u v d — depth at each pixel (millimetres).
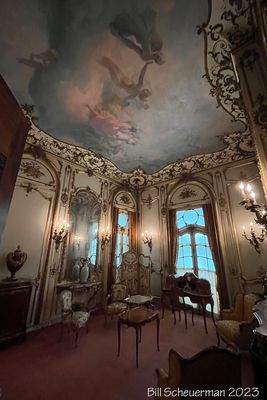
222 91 3875
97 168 6848
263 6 2035
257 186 5473
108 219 6949
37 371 2883
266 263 4895
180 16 2785
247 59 2625
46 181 5520
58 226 5453
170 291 5324
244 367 2949
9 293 3779
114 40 3107
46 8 2686
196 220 6496
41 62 3391
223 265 5516
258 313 2158
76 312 4070
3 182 1523
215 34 2920
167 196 7402
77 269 5602
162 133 5215
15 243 4543
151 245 7242
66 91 3963
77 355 3338
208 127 4922
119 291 5551
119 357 3275
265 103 2295
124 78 3707
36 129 4961
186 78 3672
